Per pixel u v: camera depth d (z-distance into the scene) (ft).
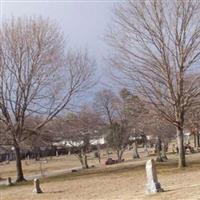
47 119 126.00
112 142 197.06
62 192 76.18
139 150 301.02
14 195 79.92
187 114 110.83
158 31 102.27
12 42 169.89
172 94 101.45
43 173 152.76
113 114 199.82
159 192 56.03
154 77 102.42
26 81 121.49
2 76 119.24
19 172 122.11
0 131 119.24
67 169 181.68
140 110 107.86
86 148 202.69
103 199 60.64
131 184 76.28
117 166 140.56
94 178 97.04
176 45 101.71
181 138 103.35
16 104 120.26
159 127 140.46
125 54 146.30
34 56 122.93
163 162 132.87
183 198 49.08
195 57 101.81
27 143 131.54
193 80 101.86
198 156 167.84
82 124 138.41
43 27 129.29
